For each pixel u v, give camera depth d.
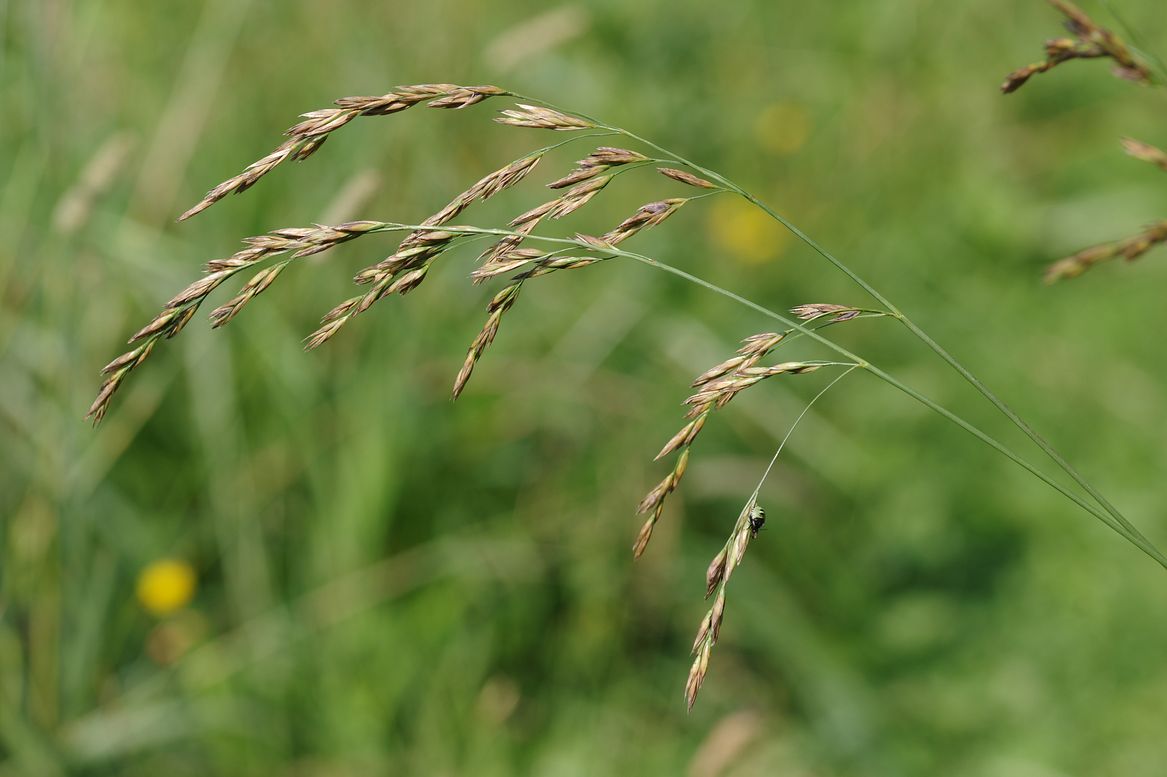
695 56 6.95
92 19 4.86
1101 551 5.24
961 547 5.31
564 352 5.34
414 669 4.38
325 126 1.71
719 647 4.82
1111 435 5.86
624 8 6.72
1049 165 7.65
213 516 4.66
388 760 4.24
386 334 4.75
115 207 4.68
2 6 4.41
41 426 4.17
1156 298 6.61
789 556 5.15
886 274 6.76
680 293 5.96
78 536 4.16
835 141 7.21
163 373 4.69
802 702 4.64
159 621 4.39
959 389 6.11
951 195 7.19
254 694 4.23
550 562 4.73
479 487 4.93
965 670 4.83
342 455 4.56
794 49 7.52
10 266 4.32
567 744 4.41
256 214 4.95
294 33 5.21
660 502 1.73
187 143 4.85
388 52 5.15
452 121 5.26
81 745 3.97
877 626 5.02
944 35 7.90
